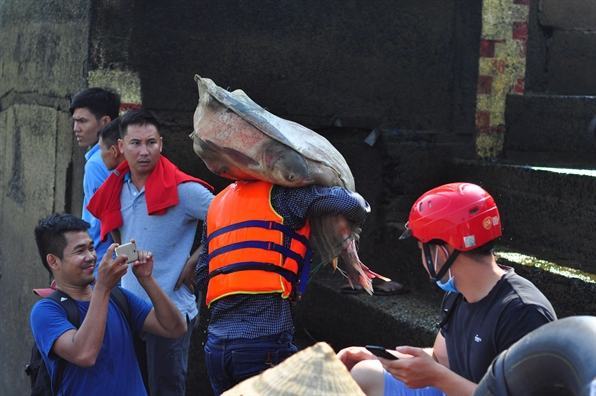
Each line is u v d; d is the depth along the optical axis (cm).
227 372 484
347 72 794
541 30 848
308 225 490
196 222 603
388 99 805
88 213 645
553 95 832
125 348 477
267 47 771
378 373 447
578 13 853
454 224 381
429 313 664
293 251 478
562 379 186
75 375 461
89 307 452
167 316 484
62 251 471
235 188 497
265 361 475
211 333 489
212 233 492
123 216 597
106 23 737
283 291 474
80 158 794
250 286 471
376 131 802
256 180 490
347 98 796
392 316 660
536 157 807
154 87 743
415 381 388
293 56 779
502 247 686
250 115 477
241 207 483
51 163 870
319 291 764
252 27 765
